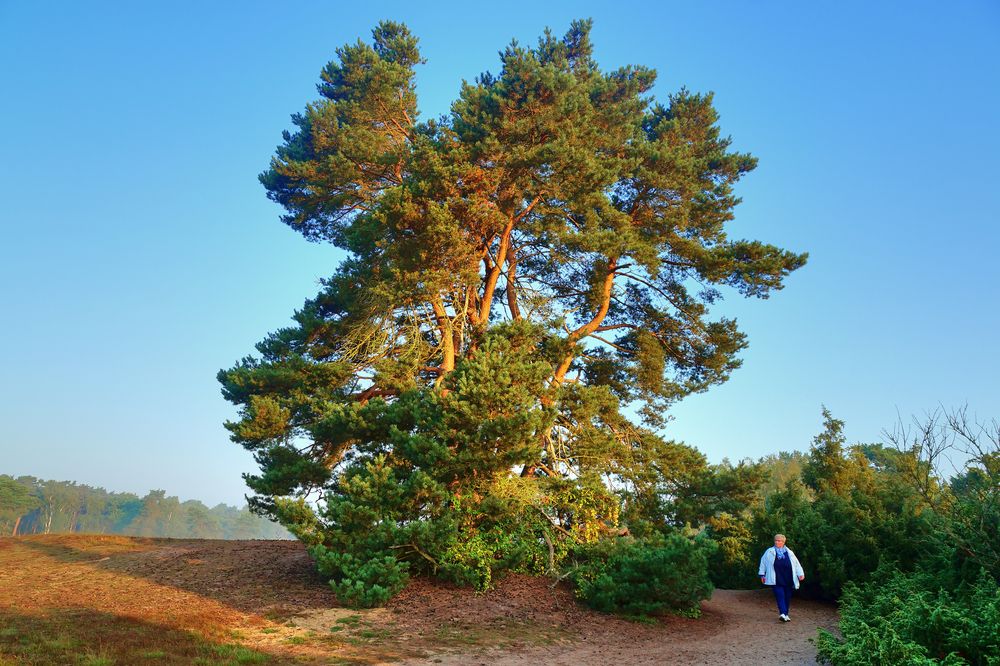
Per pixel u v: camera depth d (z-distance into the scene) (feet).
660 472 73.87
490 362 51.83
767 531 60.49
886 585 41.19
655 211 83.82
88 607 40.91
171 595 45.65
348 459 68.64
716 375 83.56
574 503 55.47
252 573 53.88
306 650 33.42
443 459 48.85
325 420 60.75
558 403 63.62
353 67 84.12
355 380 71.92
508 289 84.58
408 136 82.89
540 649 36.50
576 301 86.38
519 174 73.05
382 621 41.06
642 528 62.28
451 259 69.41
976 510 35.22
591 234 70.44
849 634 29.40
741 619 49.01
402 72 83.82
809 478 79.46
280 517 50.34
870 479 76.13
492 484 51.75
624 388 84.99
